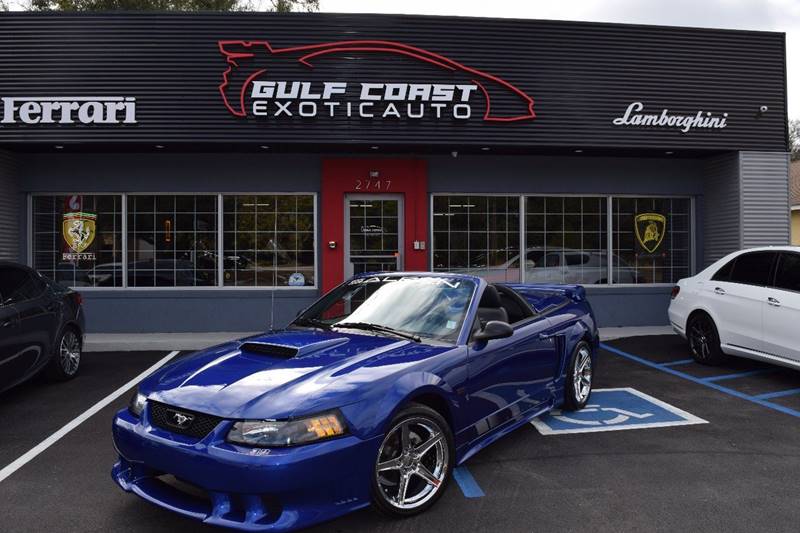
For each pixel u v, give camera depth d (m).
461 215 10.16
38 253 9.84
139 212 9.88
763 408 5.60
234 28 8.87
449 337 4.01
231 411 2.97
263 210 9.92
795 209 21.58
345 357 3.55
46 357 6.33
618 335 9.55
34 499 3.69
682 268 10.77
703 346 7.46
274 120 8.91
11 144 8.91
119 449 3.30
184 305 9.80
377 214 9.98
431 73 9.08
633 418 5.29
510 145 9.25
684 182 10.61
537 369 4.75
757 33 9.88
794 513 3.41
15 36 8.77
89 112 8.78
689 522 3.31
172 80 8.83
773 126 9.92
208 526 3.30
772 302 6.43
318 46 8.88
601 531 3.21
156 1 18.48
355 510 3.07
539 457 4.33
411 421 3.36
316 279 9.91
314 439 2.92
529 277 10.30
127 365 7.73
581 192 10.32
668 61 9.61
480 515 3.40
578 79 9.38
